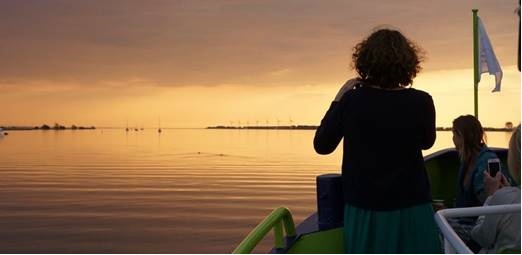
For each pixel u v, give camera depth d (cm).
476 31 542
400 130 264
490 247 296
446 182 533
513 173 264
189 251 1441
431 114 271
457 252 206
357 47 280
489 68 528
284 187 3219
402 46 269
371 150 266
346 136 275
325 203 335
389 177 264
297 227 362
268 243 1312
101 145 11588
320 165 5328
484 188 380
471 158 399
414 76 275
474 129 395
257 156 7175
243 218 2059
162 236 1684
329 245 314
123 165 5297
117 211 2267
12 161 5862
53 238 1670
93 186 3334
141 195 2858
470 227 374
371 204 265
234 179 3766
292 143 13825
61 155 7288
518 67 394
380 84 271
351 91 276
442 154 526
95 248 1505
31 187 3275
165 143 13425
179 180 3697
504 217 284
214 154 7744
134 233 1748
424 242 264
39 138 16850
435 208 429
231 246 1523
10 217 2098
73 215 2159
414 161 268
